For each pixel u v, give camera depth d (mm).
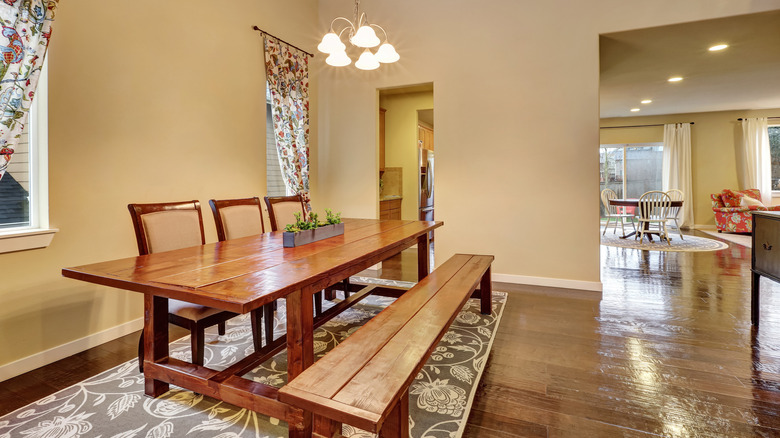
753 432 1470
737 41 3666
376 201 4441
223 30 3258
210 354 2234
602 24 3400
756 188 7613
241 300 1154
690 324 2615
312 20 4465
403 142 6039
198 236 2301
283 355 2232
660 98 6488
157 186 2730
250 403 1499
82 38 2270
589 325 2627
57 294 2184
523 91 3676
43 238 2080
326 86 4582
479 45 3822
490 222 3855
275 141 3961
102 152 2391
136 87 2582
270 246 2059
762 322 2629
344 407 967
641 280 3830
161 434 1495
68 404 1710
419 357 1248
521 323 2676
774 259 2289
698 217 8133
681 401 1688
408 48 4121
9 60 1900
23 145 2100
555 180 3607
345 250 1937
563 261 3613
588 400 1710
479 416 1602
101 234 2396
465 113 3900
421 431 1486
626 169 8641
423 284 2170
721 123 7879
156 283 1336
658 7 3238
